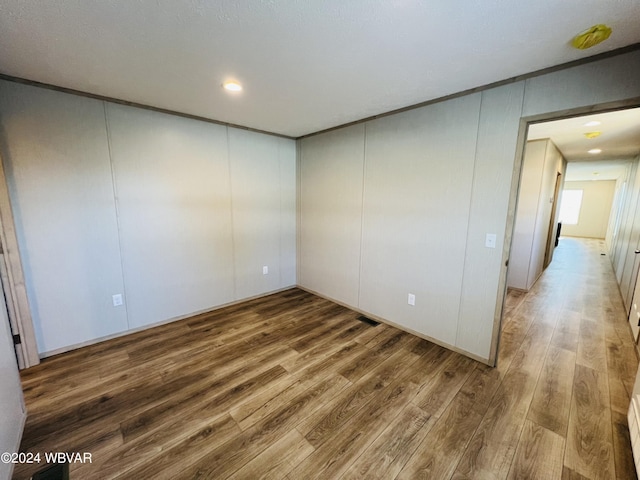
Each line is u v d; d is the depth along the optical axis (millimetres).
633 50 1682
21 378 2223
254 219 3906
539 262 5090
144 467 1495
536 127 3254
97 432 1716
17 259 2273
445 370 2387
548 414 1890
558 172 5324
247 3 1323
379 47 1714
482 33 1557
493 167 2303
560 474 1477
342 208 3654
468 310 2562
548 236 5746
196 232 3357
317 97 2570
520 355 2621
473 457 1578
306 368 2400
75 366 2391
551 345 2801
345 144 3508
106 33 1576
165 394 2061
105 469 1480
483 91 2293
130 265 2912
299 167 4242
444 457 1578
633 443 1592
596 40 1570
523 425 1798
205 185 3365
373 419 1849
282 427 1773
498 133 2248
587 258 7070
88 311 2707
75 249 2582
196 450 1603
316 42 1664
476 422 1825
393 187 3043
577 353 2650
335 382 2219
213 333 3010
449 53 1782
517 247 4449
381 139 3098
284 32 1563
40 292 2443
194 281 3414
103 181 2668
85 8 1353
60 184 2457
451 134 2521
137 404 1956
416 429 1769
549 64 1922
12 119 2209
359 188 3408
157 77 2158
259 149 3830
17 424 1657
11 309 2256
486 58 1841
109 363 2441
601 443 1660
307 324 3252
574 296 4223
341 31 1552
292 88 2357
